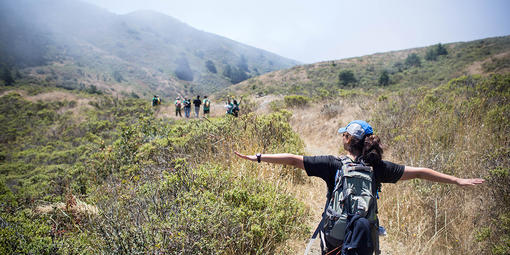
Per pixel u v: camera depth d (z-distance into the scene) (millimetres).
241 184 3281
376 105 9453
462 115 5746
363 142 1839
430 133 5355
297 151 5289
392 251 2943
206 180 3166
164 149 4633
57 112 37312
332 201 1783
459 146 4680
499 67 52281
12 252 2281
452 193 3523
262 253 2572
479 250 2709
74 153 15133
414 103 7863
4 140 26828
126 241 2199
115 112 29250
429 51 79250
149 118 6602
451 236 2969
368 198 1640
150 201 2713
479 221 3059
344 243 1617
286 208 3246
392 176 1817
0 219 2766
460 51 74750
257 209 2934
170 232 2219
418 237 2939
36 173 11828
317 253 2873
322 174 1887
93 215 3047
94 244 2424
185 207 2479
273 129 5727
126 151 5488
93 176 5426
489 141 4535
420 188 3662
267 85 84375
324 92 16312
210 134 4930
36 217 3328
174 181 3039
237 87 92250
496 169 3242
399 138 5691
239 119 5887
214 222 2369
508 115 5012
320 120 10914
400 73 72500
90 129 23203
